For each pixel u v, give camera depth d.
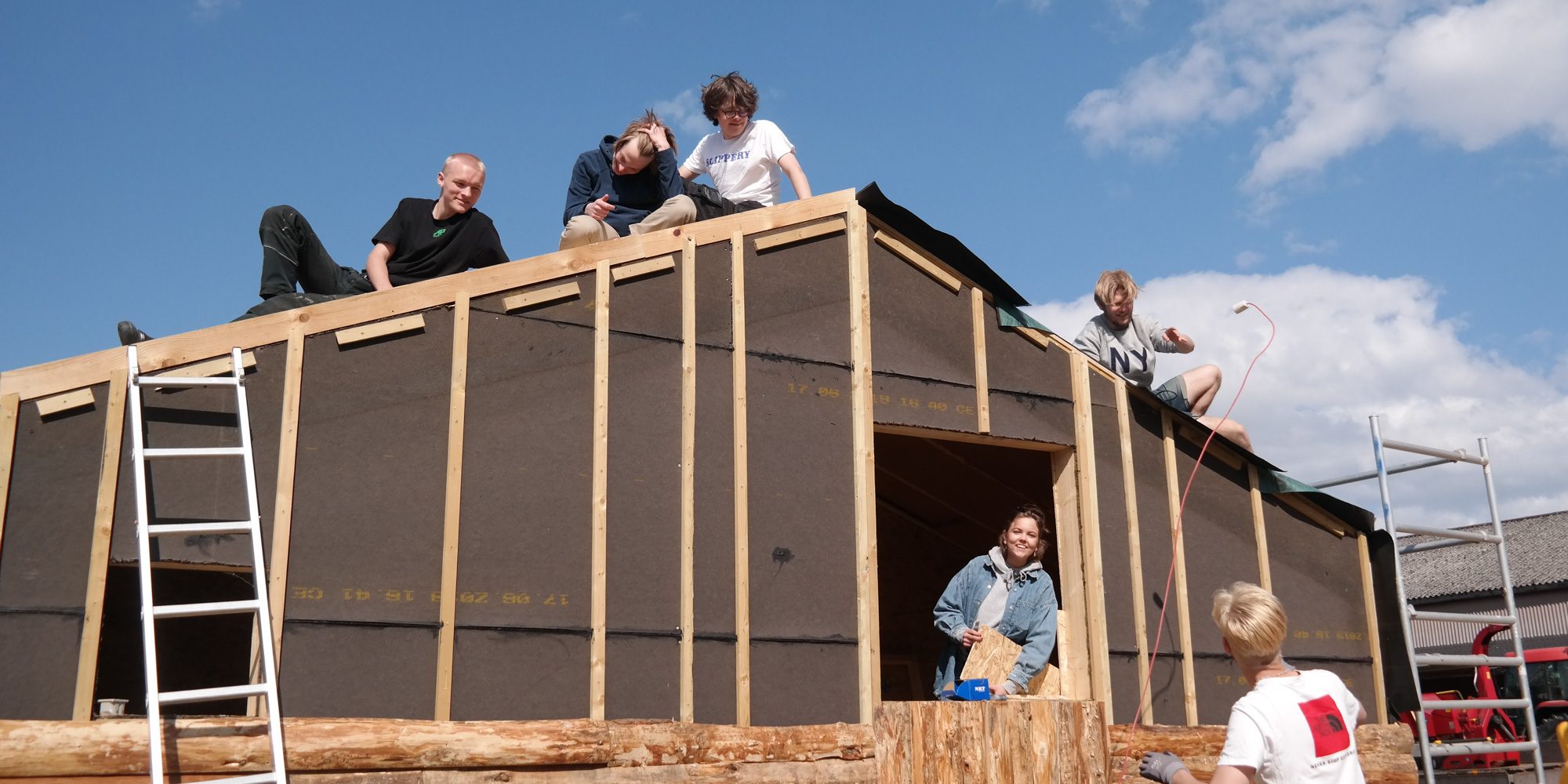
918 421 6.55
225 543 4.89
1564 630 22.66
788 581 5.98
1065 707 5.82
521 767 5.07
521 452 5.52
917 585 10.54
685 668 5.58
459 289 5.56
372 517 5.16
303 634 4.91
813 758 5.76
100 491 4.76
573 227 6.03
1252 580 7.48
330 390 5.21
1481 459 8.18
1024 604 6.19
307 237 6.12
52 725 4.37
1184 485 7.41
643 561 5.66
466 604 5.24
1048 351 7.20
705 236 6.23
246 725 4.64
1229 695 7.19
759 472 6.05
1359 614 7.86
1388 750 7.38
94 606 4.64
